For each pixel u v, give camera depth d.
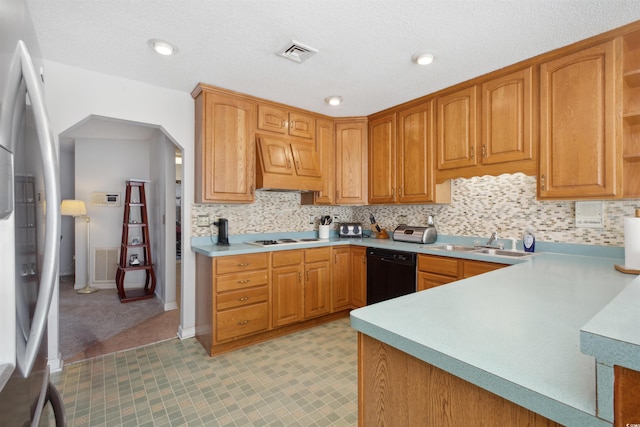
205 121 2.69
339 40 1.96
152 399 1.93
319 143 3.45
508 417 0.66
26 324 0.74
